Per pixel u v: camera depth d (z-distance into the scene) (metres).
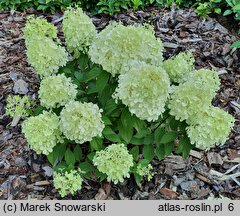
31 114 1.30
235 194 1.28
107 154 1.09
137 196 1.26
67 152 1.19
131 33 1.09
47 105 1.17
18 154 1.35
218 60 1.78
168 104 1.10
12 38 1.85
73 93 1.17
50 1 2.01
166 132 1.17
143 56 1.11
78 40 1.23
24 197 1.24
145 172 1.18
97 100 1.26
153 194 1.26
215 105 1.58
